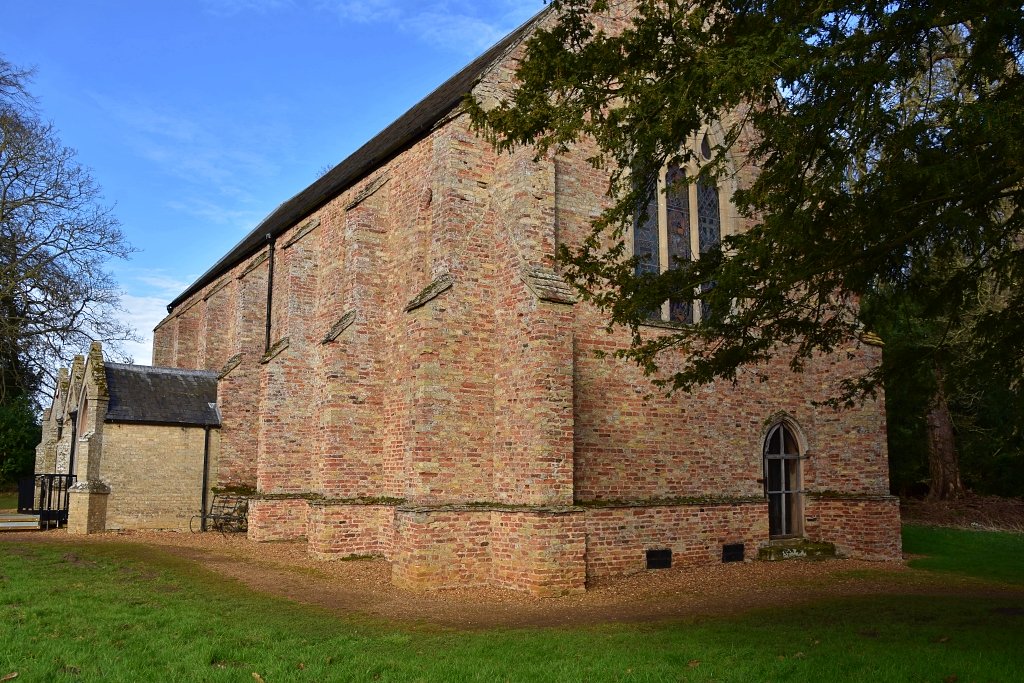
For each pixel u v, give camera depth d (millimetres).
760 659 8672
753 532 18047
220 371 27500
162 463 23656
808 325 10992
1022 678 7863
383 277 18906
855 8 8266
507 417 14969
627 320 10547
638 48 9445
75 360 26766
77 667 8109
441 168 15922
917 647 9234
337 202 21453
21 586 12711
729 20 9914
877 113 8445
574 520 13977
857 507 18859
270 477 21031
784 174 9125
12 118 34156
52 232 35625
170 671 8008
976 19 7922
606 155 17094
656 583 15016
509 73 16484
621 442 16547
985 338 11094
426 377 14812
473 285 15570
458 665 8398
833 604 12633
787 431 19672
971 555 20172
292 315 21844
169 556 17266
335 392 17906
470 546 14547
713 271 10211
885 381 11625
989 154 8242
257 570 15852
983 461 35250
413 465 14773
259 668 8281
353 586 14398
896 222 9117
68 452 26516
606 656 8812
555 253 15555
